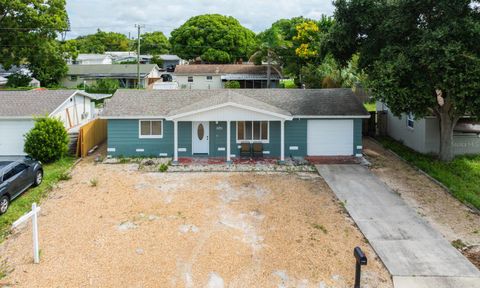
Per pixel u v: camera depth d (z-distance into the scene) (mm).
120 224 13578
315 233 12969
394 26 19391
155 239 12469
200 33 69125
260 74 54656
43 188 17109
